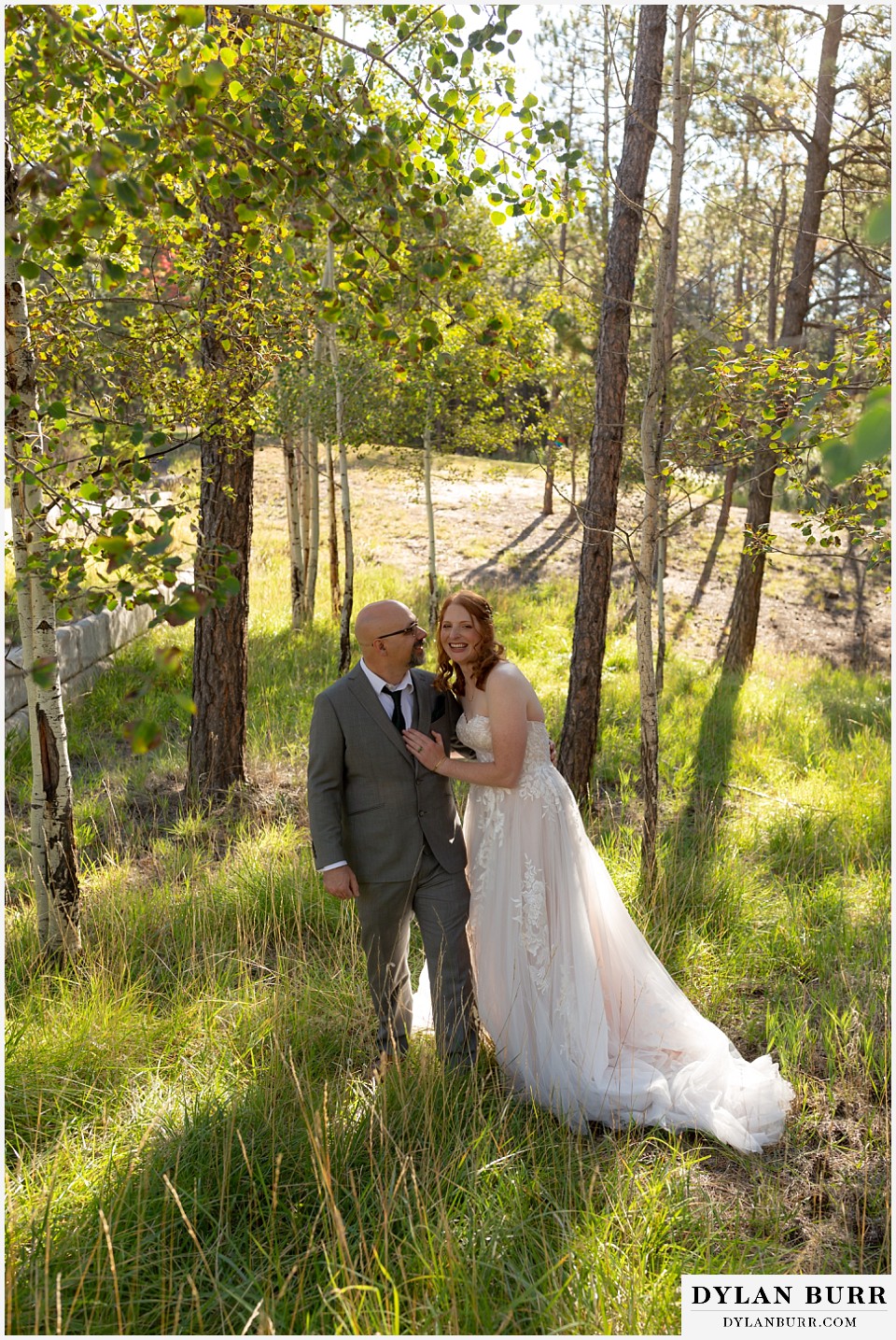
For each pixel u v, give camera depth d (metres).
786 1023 3.93
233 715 6.58
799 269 10.73
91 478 2.62
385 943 3.57
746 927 4.82
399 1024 3.63
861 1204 2.96
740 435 4.57
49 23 2.33
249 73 2.96
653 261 5.93
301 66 3.19
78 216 1.96
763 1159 3.20
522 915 3.51
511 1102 3.39
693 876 5.13
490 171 3.21
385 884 3.50
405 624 3.41
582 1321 2.37
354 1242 2.63
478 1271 2.50
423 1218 2.54
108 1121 3.12
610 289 5.96
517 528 19.84
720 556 19.42
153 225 4.34
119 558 2.05
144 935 4.46
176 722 8.30
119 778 6.94
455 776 3.44
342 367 10.05
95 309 4.39
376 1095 3.12
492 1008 3.58
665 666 11.95
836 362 3.87
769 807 6.99
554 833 3.56
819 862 5.86
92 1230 2.59
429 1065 3.34
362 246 2.59
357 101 2.59
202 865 5.41
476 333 2.71
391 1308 2.40
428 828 3.52
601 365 6.12
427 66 2.77
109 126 2.63
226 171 2.55
